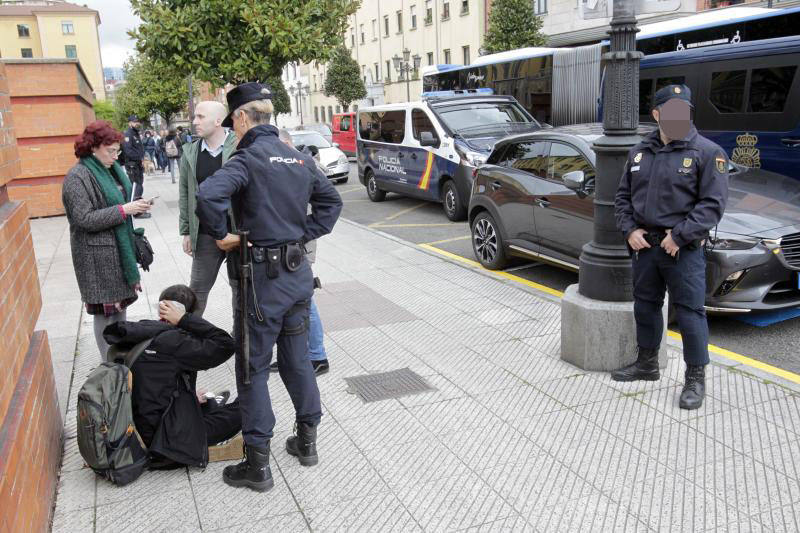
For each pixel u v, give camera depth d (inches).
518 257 318.7
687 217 154.9
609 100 180.5
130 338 142.5
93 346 223.6
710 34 454.3
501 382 182.9
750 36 432.5
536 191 283.7
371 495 132.4
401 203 569.3
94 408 134.3
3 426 106.0
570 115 626.5
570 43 1172.5
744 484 131.0
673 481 132.8
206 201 120.7
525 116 489.1
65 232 470.9
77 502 132.5
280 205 130.0
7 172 134.0
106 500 133.0
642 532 118.2
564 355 195.0
